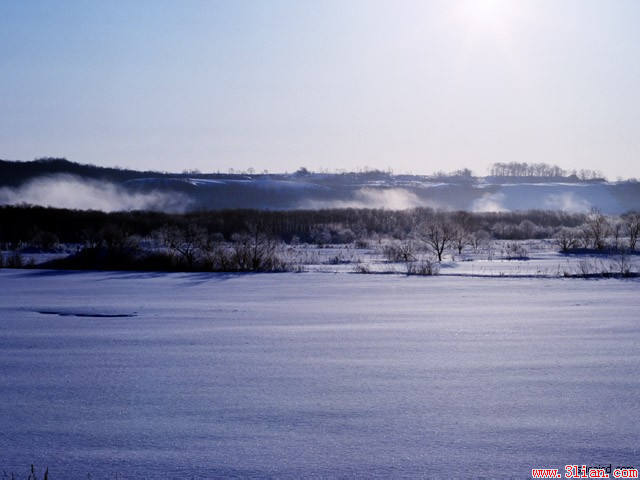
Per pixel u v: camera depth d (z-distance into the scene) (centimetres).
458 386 900
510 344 1223
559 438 684
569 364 1041
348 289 2362
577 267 3344
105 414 775
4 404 820
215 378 952
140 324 1505
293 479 582
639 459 627
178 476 589
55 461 627
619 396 845
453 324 1490
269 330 1409
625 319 1560
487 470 601
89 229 5919
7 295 2175
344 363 1055
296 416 763
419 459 627
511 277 2838
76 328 1447
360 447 659
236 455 639
